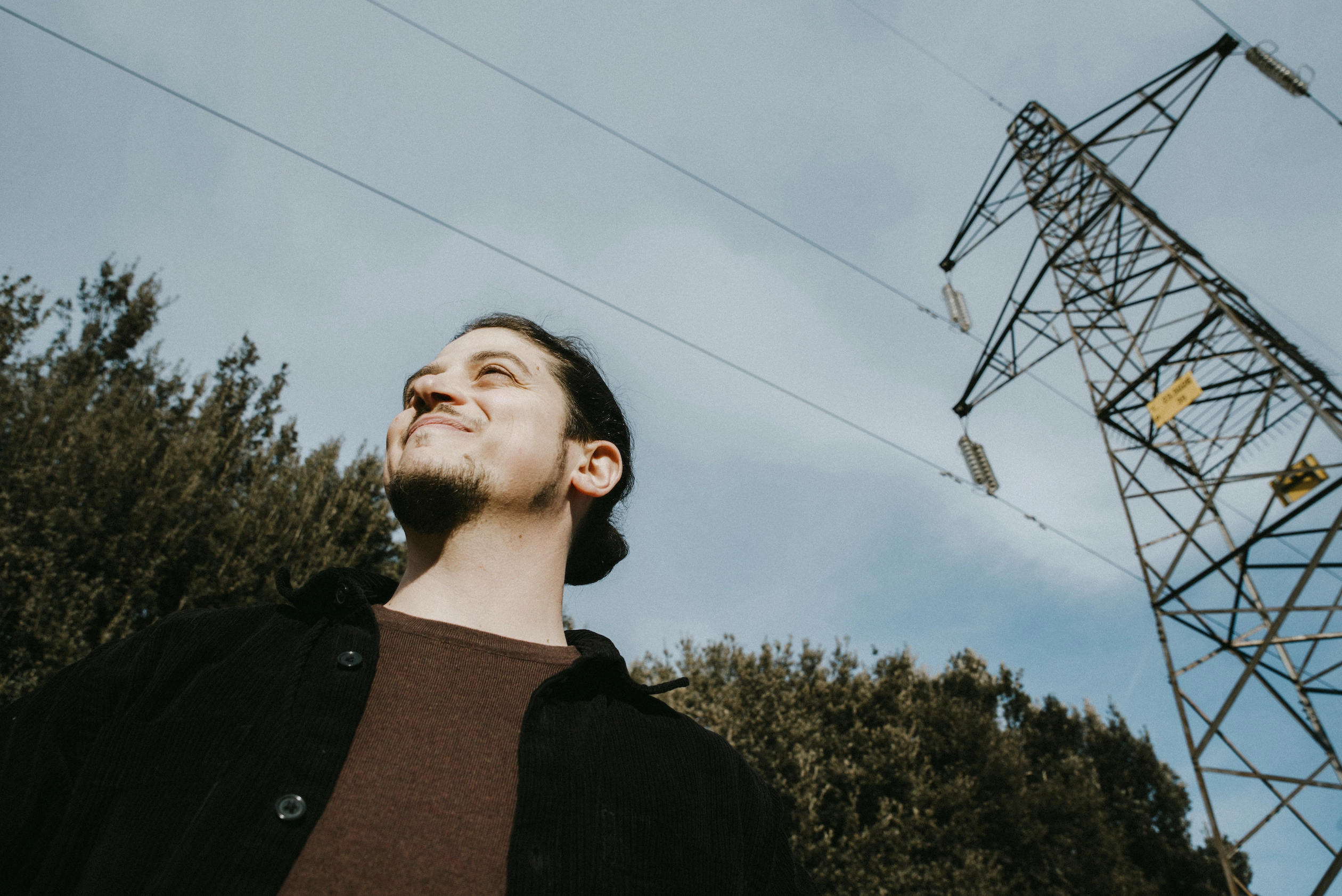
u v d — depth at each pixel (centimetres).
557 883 91
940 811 1276
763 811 137
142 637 114
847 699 1405
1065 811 1455
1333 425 532
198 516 895
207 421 1027
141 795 88
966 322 1104
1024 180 1009
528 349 185
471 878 89
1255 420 646
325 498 1059
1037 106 991
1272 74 761
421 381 170
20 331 1019
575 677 123
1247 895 509
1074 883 1340
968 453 1058
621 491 207
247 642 113
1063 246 872
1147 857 1698
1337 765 510
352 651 109
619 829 105
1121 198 803
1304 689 562
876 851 1120
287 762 91
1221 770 547
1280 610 530
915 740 1352
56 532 746
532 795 99
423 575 145
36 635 669
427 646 118
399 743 100
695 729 140
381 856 86
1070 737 1900
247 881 79
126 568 799
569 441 175
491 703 113
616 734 123
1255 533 605
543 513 156
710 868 112
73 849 85
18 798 91
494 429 155
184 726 96
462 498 145
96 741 95
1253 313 663
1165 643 642
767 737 1184
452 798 96
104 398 1005
